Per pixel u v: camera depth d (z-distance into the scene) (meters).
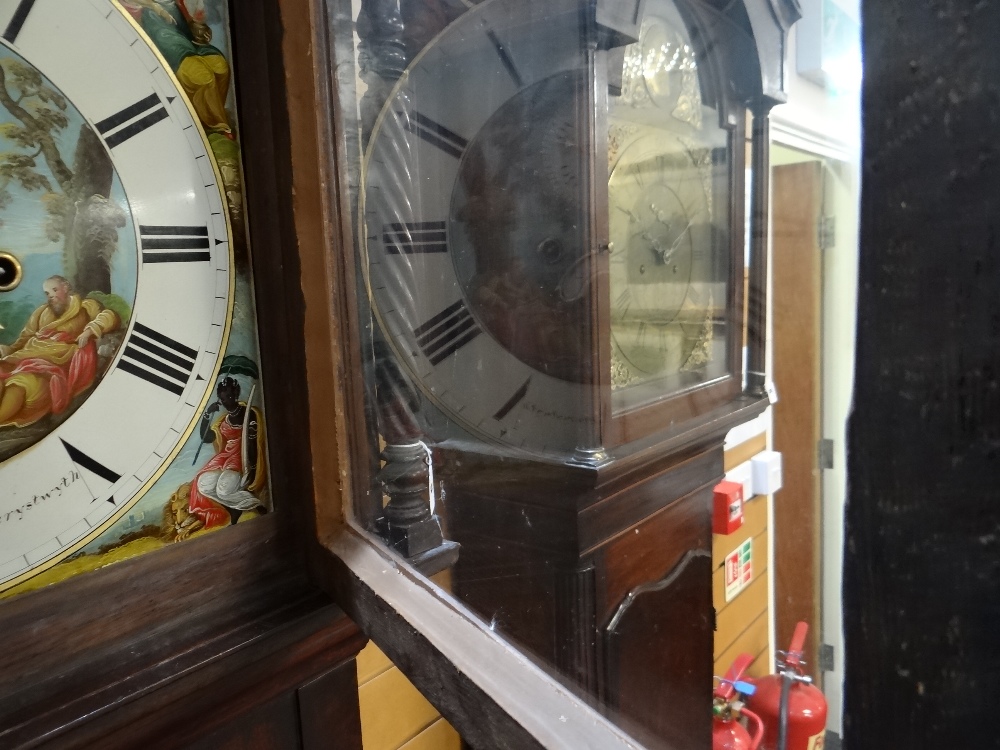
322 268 0.53
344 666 0.61
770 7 0.56
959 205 0.18
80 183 0.45
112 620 0.47
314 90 0.52
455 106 0.65
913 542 0.19
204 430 0.52
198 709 0.51
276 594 0.55
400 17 0.62
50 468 0.44
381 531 0.57
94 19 0.45
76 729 0.43
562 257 0.67
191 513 0.51
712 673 0.55
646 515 0.71
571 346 0.67
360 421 0.58
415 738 0.88
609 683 0.49
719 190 0.65
